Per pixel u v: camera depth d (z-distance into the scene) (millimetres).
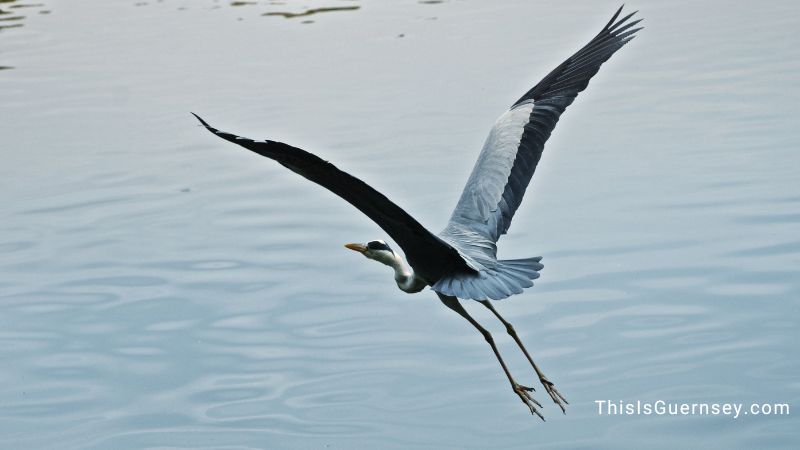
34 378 11469
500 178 8820
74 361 11758
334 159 16438
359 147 17000
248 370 11477
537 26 23531
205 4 27156
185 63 21953
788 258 12945
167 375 11422
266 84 20391
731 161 15953
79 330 12344
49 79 21344
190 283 13289
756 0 25828
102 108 19656
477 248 8172
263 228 14773
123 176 16688
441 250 7941
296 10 26125
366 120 18188
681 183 15297
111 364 11688
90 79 21234
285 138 17375
